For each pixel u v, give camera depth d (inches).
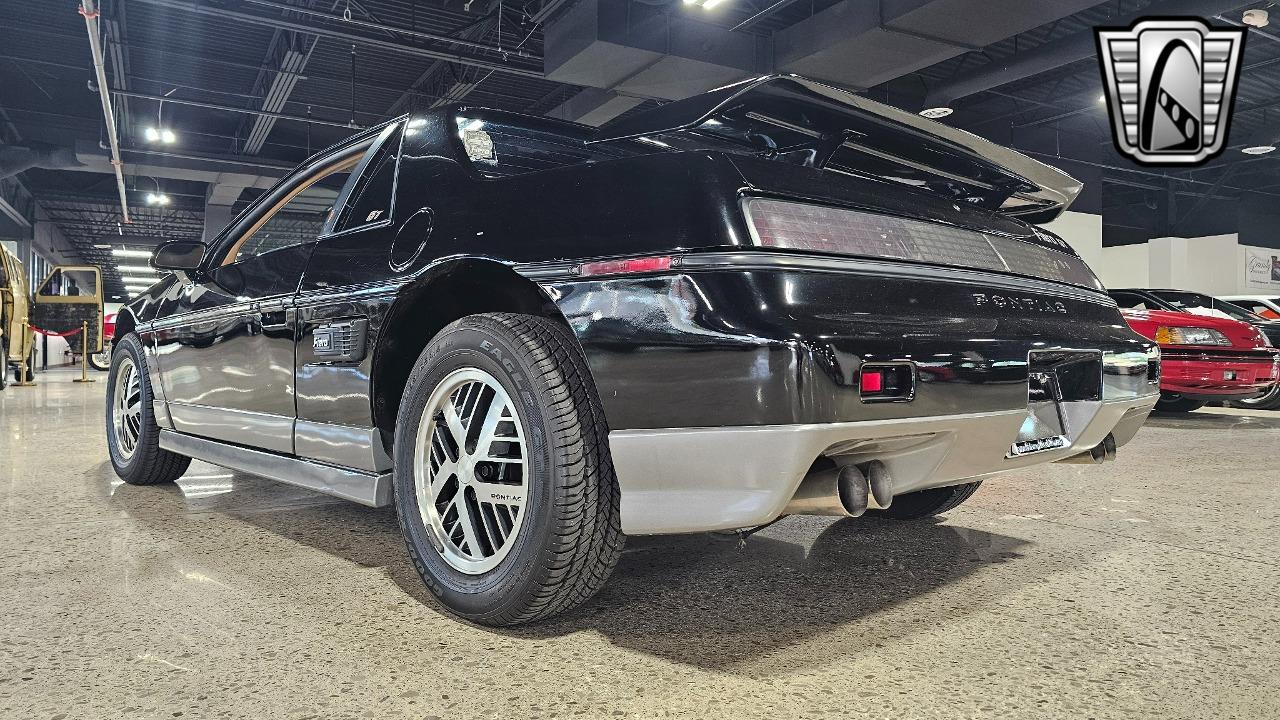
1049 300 68.9
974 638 59.1
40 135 729.0
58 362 682.8
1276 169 866.8
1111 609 65.6
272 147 780.0
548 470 57.2
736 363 50.9
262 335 88.5
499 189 67.2
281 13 452.4
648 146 69.5
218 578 73.5
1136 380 74.7
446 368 64.7
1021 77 492.4
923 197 67.6
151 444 116.0
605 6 413.4
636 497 55.6
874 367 52.3
